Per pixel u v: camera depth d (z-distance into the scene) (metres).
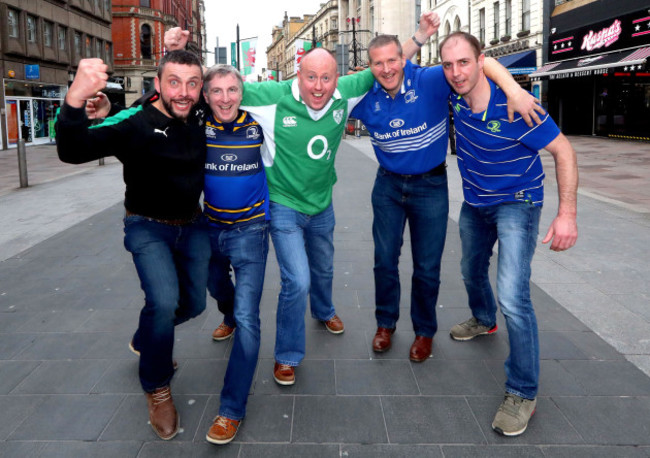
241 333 2.43
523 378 2.41
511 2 26.47
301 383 2.83
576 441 2.29
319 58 2.40
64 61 29.02
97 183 11.08
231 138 2.48
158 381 2.38
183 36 2.66
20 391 2.77
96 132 2.10
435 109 2.80
